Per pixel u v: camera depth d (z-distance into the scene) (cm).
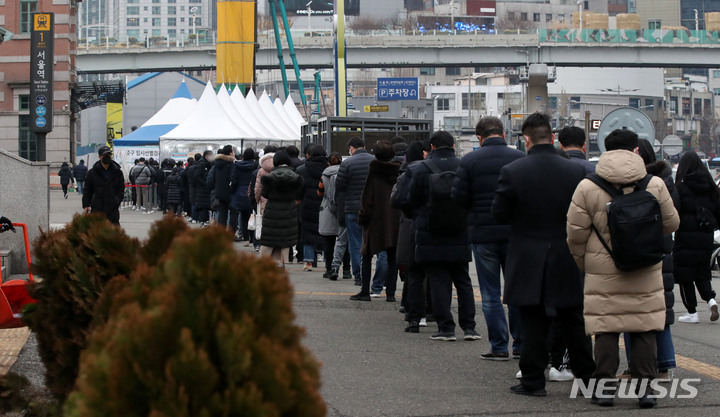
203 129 5778
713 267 3106
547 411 1082
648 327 1091
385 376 1268
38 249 846
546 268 1140
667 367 1233
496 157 1355
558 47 13600
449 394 1164
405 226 1728
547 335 1188
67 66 9312
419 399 1134
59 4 9212
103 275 816
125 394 470
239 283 491
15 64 8875
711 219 1783
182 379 463
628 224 1051
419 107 10194
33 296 850
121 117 10519
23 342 1448
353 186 2212
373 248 1988
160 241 738
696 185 1777
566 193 1149
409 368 1326
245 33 8294
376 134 4275
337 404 1102
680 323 1847
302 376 484
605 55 13750
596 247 1090
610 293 1088
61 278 826
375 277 2100
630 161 1074
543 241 1145
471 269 2908
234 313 487
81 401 477
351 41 13500
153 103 13512
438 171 1517
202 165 4025
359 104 13225
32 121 3981
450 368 1331
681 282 1822
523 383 1171
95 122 14525
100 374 476
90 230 828
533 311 1165
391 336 1598
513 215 1167
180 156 5744
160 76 13538
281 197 2362
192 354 463
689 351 1521
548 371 1344
